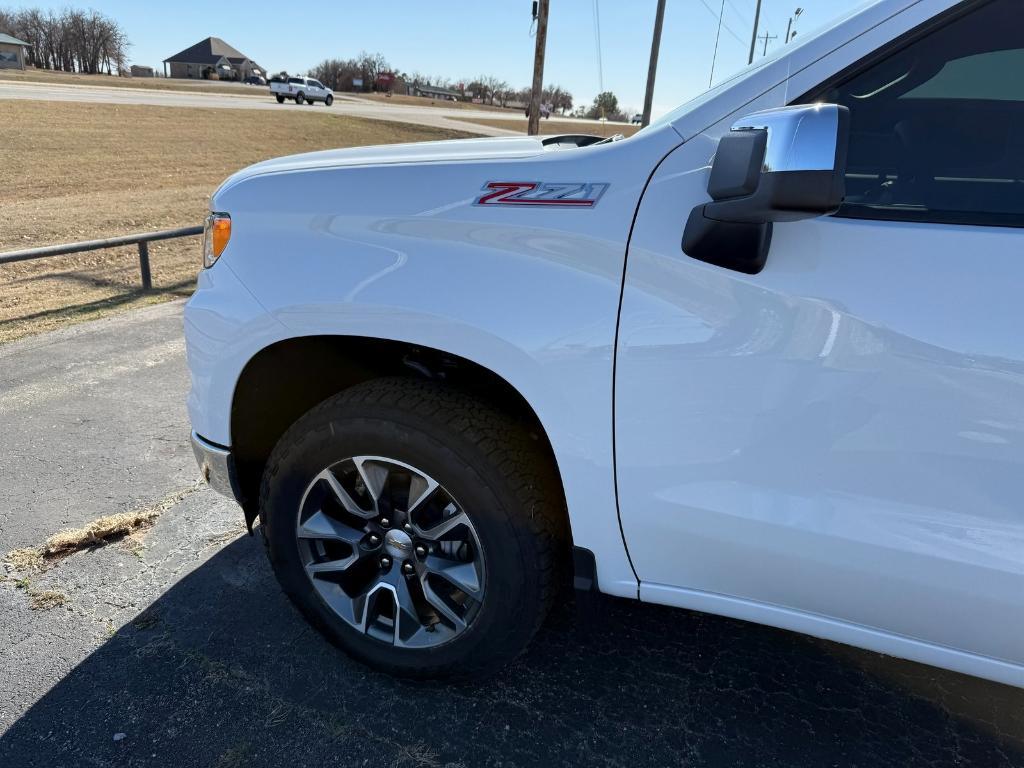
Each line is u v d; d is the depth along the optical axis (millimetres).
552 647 2123
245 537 2621
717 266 1342
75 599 2273
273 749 1761
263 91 61844
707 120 1415
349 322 1658
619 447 1501
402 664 1871
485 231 1536
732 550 1496
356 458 1729
